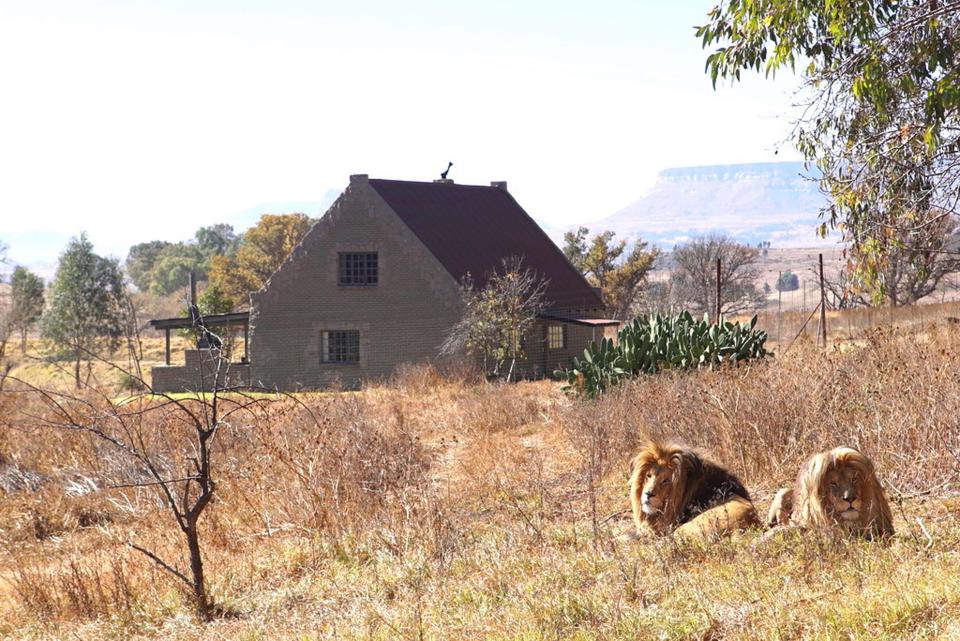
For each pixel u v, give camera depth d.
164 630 10.62
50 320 80.56
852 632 6.53
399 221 47.88
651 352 22.84
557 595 8.48
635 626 7.39
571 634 7.61
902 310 43.75
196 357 45.69
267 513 14.56
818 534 8.33
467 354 45.56
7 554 15.95
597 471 14.60
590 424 17.14
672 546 9.24
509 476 15.84
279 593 11.09
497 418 24.30
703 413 15.41
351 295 48.41
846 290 14.30
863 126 13.85
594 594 8.46
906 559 7.86
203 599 10.81
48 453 20.25
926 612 6.62
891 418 12.65
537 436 21.42
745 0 14.38
